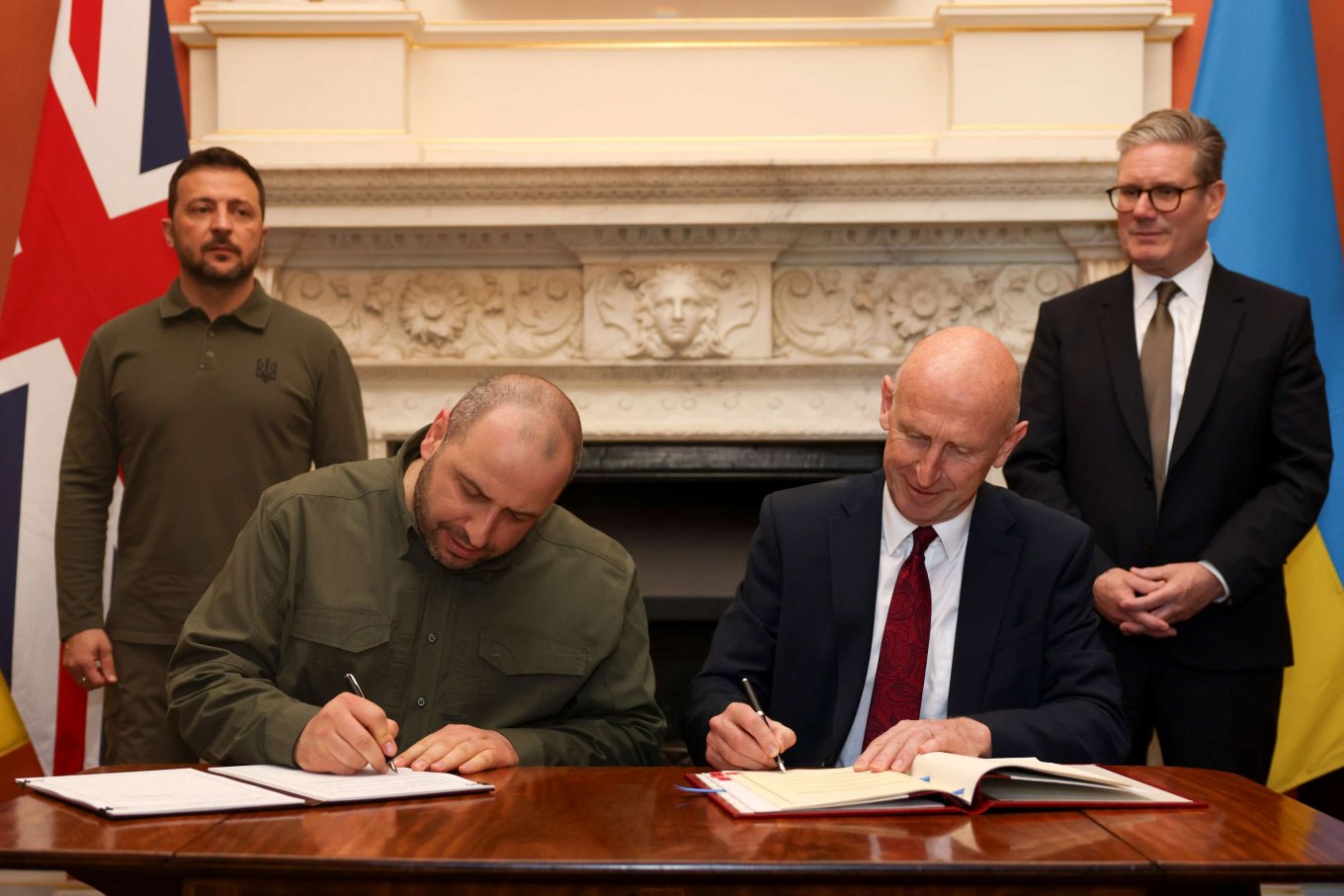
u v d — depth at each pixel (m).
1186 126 2.35
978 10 3.13
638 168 2.99
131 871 1.05
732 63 3.25
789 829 1.17
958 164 2.99
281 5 3.12
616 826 1.17
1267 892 1.79
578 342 3.17
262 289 2.53
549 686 1.67
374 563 1.66
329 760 1.38
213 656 1.59
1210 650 2.24
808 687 1.76
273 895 1.09
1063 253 3.16
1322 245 2.84
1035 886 1.10
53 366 2.79
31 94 2.85
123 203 2.83
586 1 3.24
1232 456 2.28
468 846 1.09
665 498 3.48
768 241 3.11
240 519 2.39
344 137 3.12
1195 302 2.39
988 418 1.61
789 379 3.17
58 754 2.79
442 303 3.15
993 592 1.74
